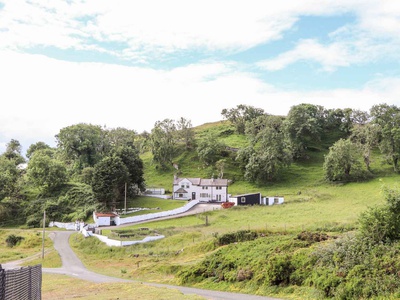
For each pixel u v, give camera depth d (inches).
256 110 7308.1
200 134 7096.5
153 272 1862.7
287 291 1218.6
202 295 1272.1
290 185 4569.4
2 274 649.0
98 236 2979.8
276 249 1524.4
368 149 4662.9
